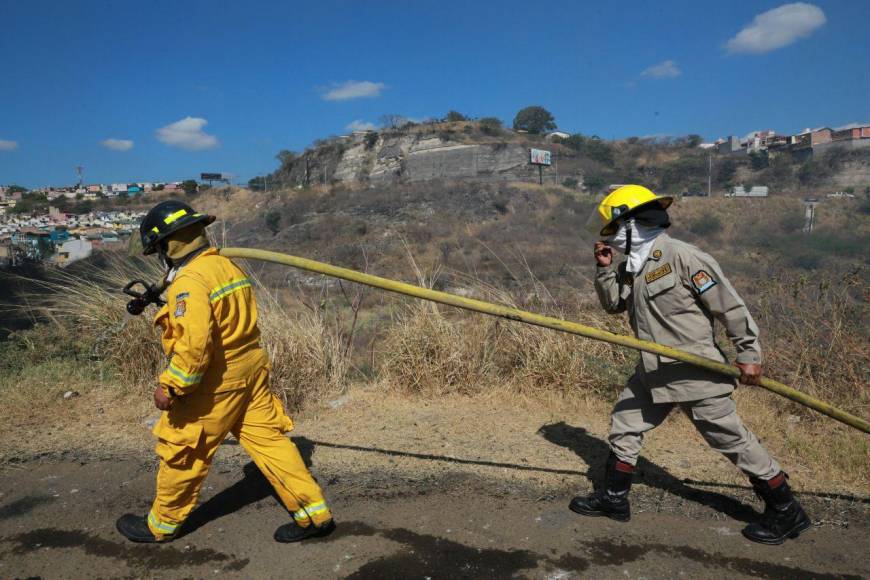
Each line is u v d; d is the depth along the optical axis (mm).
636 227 2875
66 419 4461
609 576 2594
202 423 2635
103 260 6000
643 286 2842
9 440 4098
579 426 4379
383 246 25562
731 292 2672
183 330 2443
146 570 2652
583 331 2738
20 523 3053
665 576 2594
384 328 5520
